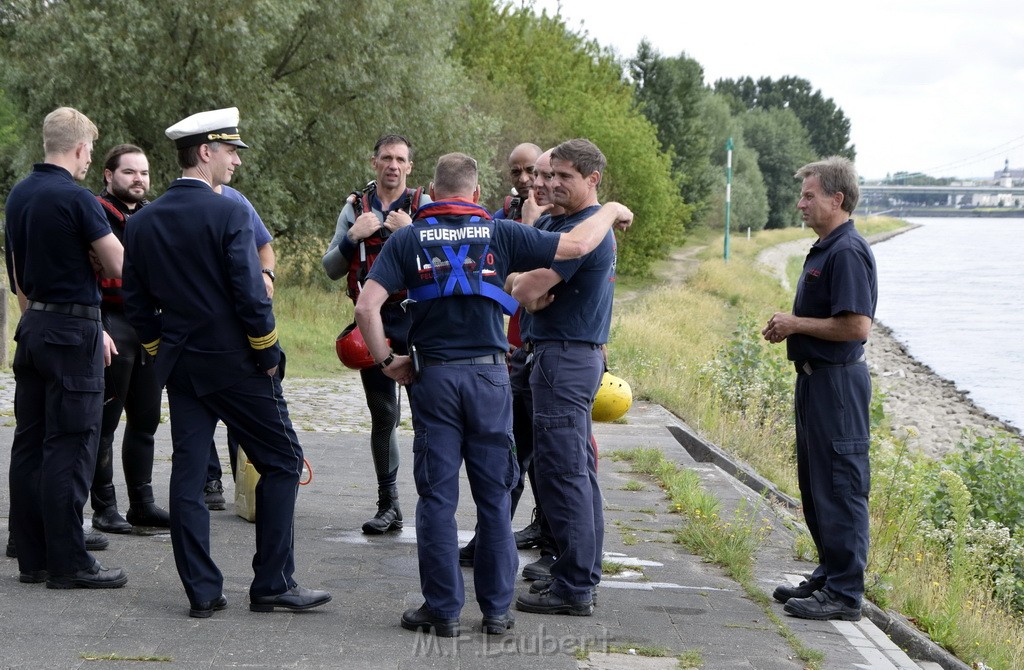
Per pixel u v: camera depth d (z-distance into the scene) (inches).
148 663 151.7
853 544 197.3
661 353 714.8
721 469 346.0
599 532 191.9
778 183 4217.5
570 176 184.9
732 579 218.2
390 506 241.0
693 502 269.9
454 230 168.7
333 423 409.4
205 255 166.6
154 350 174.2
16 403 186.9
